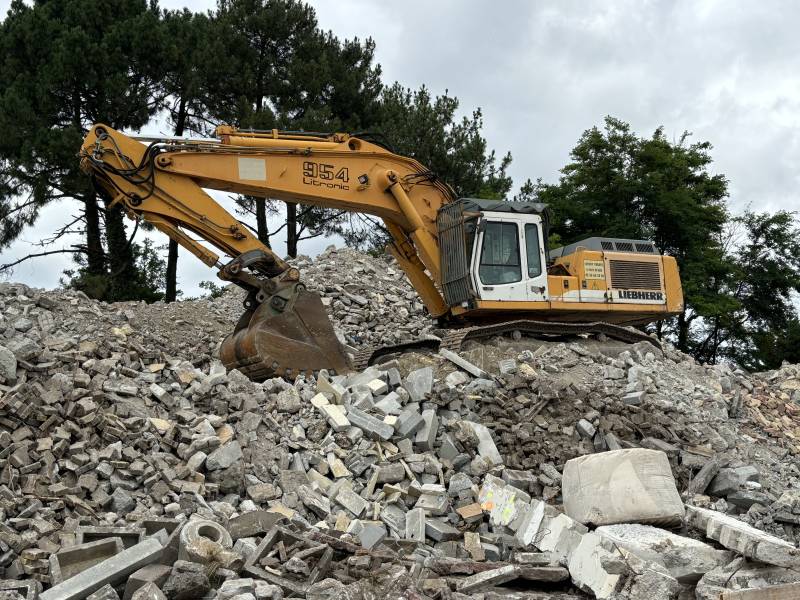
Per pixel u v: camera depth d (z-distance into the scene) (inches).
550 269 569.0
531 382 436.1
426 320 698.8
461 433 382.0
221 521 287.7
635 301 565.6
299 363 437.7
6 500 268.8
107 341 412.8
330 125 1038.4
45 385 324.8
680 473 411.2
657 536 282.5
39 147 916.0
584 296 545.3
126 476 300.0
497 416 411.2
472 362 478.9
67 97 994.7
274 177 468.4
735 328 1347.2
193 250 443.8
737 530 256.4
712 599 235.1
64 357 354.9
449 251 515.5
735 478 401.4
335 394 379.9
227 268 437.1
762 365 1320.1
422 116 1146.7
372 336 659.4
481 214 509.7
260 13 1111.0
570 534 289.1
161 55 1017.5
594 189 1237.7
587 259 553.3
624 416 432.8
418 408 392.8
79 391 325.4
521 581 268.7
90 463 297.9
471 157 1162.0
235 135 465.1
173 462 314.7
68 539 261.3
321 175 483.8
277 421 363.9
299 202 490.3
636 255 574.6
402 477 343.6
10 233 991.6
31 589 227.9
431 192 527.8
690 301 1168.2
